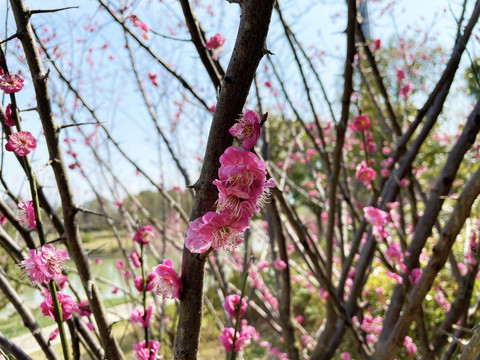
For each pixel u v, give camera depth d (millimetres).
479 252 390
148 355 395
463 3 570
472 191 400
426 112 628
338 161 617
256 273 1053
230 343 417
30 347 1368
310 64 595
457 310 676
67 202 352
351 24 514
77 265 371
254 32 252
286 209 533
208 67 422
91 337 464
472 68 511
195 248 241
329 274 700
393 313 557
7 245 465
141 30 578
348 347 1403
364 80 872
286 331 746
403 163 660
